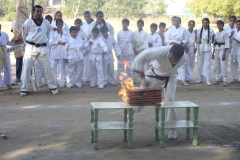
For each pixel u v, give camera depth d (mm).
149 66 6660
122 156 5992
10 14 41375
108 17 43406
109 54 12180
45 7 44500
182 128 6945
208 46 12359
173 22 12367
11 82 11961
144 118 8328
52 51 11797
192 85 12398
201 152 6195
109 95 10805
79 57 11773
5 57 11211
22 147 6406
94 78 12070
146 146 6484
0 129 7457
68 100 10156
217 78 12609
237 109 9234
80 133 7203
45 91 11109
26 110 9039
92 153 6121
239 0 25406
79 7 42844
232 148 6395
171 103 6477
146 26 38625
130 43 12523
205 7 28812
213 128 7582
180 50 5973
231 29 12992
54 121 8062
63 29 11969
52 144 6559
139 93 6160
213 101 10141
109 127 6336
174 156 6008
